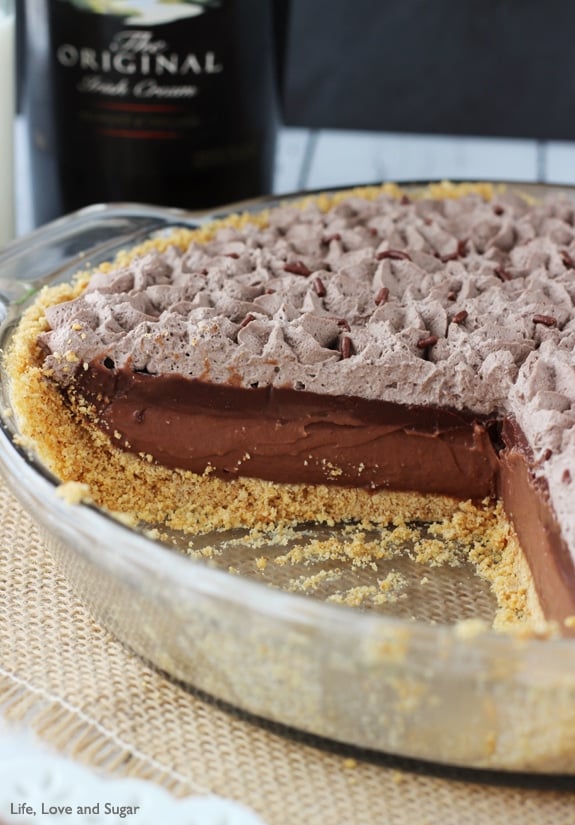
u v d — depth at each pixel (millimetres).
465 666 333
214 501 437
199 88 509
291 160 613
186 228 485
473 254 461
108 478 434
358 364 417
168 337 418
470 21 619
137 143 515
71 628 390
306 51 628
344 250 467
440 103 637
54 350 421
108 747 359
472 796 353
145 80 505
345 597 406
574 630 364
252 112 524
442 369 417
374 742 352
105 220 481
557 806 352
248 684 354
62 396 425
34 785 345
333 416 425
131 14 495
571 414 398
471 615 403
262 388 422
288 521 439
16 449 385
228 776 355
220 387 422
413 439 426
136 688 374
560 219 483
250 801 350
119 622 372
